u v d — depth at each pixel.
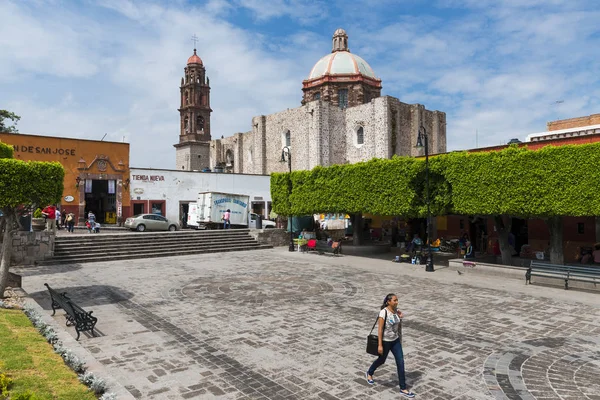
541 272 15.35
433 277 16.97
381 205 20.97
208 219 32.59
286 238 29.39
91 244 22.16
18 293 13.19
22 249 19.25
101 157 34.22
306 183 25.59
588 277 14.02
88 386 6.56
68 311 9.35
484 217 23.17
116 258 21.48
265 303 12.36
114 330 9.70
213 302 12.45
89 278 16.25
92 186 37.34
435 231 27.55
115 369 7.46
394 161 20.56
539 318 10.85
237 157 60.66
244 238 27.86
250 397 6.45
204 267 19.36
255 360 7.93
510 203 16.16
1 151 19.44
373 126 47.91
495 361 7.91
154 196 36.53
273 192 28.36
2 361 6.93
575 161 14.58
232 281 15.78
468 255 19.64
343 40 57.41
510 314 11.23
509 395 6.54
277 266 19.81
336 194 23.50
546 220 16.70
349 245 25.30
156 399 6.34
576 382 7.02
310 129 49.25
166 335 9.36
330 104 49.38
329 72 53.75
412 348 8.60
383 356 6.64
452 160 18.30
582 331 9.77
